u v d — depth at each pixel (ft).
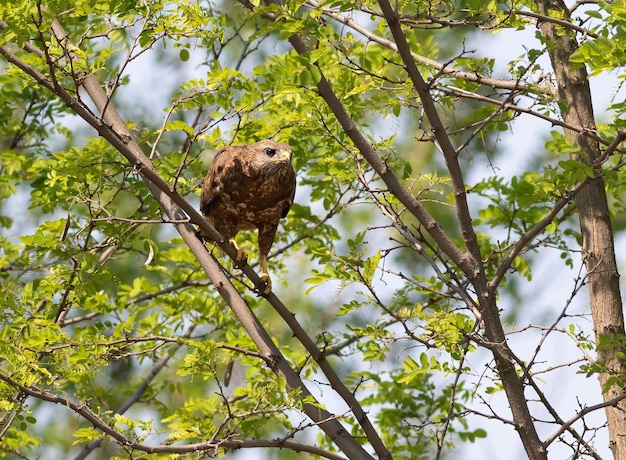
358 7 29.84
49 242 34.14
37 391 31.01
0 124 48.83
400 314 30.42
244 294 45.88
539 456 28.84
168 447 30.68
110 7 30.25
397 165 37.50
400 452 40.86
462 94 32.76
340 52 34.65
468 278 30.42
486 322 29.96
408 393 41.63
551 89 34.94
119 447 35.70
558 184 30.27
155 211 36.06
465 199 30.32
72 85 46.83
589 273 30.73
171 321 42.16
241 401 37.22
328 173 40.06
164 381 43.78
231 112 35.83
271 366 32.09
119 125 34.35
